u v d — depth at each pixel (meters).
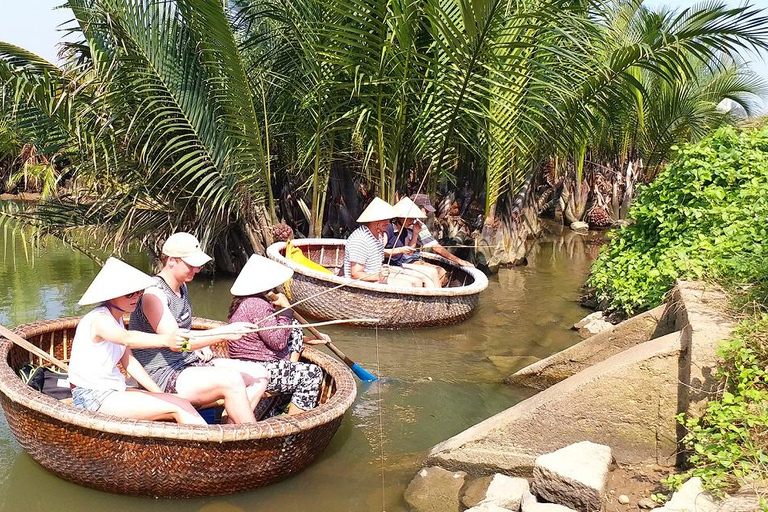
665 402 4.03
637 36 12.67
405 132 10.11
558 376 5.69
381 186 10.02
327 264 9.75
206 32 8.60
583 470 3.59
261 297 4.80
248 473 3.98
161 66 8.92
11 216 9.93
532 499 3.65
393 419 5.11
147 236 9.92
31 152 16.86
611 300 7.85
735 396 3.71
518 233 11.98
